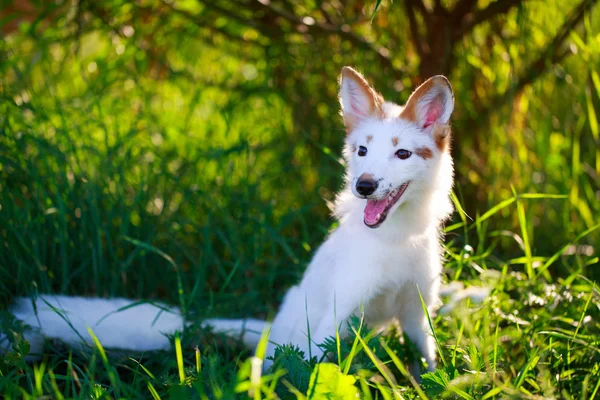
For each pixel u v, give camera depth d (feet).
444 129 5.09
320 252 5.28
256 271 6.06
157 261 6.02
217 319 5.53
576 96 6.63
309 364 4.71
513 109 6.46
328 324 5.01
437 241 5.23
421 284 5.14
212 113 7.30
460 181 6.54
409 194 5.04
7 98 6.09
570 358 5.00
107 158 6.14
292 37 6.75
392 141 5.01
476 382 4.57
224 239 6.05
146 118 6.63
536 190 6.52
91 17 6.78
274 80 6.91
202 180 6.44
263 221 6.13
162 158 6.33
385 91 6.53
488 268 6.16
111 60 7.02
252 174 6.62
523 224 5.57
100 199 6.04
